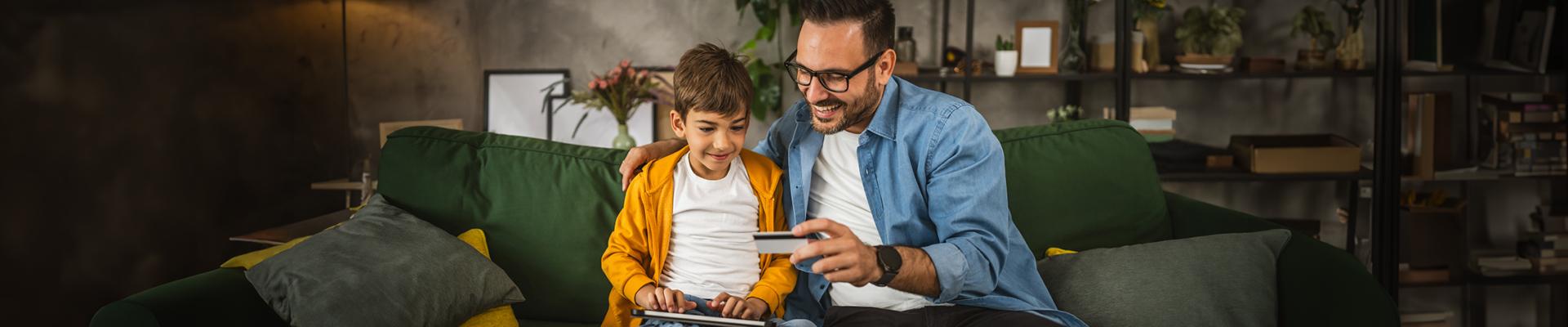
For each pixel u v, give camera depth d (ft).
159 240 9.11
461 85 12.55
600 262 6.91
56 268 7.96
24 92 7.60
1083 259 6.46
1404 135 10.85
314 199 11.75
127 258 8.71
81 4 8.16
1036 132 7.47
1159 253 6.35
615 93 11.28
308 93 11.59
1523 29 10.34
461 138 7.33
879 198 5.82
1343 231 12.37
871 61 5.27
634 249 6.06
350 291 5.69
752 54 12.29
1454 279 10.75
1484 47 10.91
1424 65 10.43
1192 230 7.33
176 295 5.36
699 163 5.98
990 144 5.58
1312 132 12.23
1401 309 10.95
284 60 11.09
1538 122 10.34
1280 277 6.30
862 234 5.85
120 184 8.61
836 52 5.19
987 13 12.14
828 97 5.30
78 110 8.13
